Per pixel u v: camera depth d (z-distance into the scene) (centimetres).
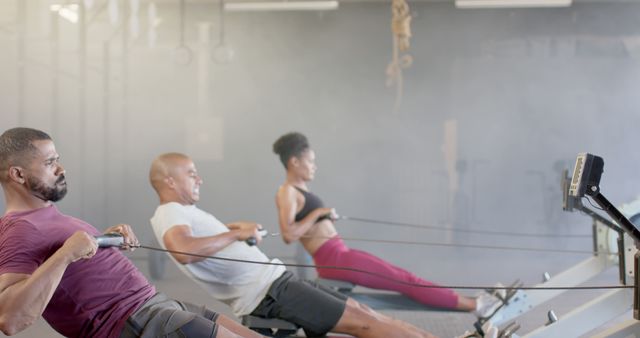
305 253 602
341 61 932
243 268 288
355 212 936
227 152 936
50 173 204
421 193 929
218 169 936
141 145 899
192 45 900
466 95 923
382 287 368
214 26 910
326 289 291
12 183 202
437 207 926
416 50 927
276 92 934
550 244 902
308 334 283
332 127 938
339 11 927
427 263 804
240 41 927
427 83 928
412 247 921
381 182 934
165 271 704
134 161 895
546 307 473
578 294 526
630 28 893
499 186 917
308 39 930
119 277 211
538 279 659
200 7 903
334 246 377
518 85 916
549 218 903
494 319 365
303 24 928
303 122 937
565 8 902
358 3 925
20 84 696
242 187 938
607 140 902
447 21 921
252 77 930
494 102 920
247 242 288
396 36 513
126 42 847
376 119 934
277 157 935
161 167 295
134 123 899
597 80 903
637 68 895
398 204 931
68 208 820
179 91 902
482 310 361
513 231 913
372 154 934
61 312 205
